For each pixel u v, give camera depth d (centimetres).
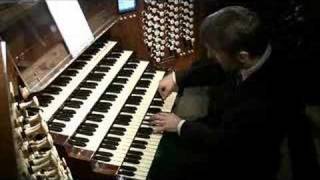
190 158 230
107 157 195
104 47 276
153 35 293
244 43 182
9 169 115
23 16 210
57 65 209
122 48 292
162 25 292
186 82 255
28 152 137
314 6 284
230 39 183
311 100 288
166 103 252
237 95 194
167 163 236
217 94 229
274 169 210
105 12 273
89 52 265
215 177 219
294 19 286
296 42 274
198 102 267
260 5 292
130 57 286
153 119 221
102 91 231
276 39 270
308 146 231
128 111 232
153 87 261
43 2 222
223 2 293
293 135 229
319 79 277
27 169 130
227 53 188
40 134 146
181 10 292
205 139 199
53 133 187
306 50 272
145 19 288
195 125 208
